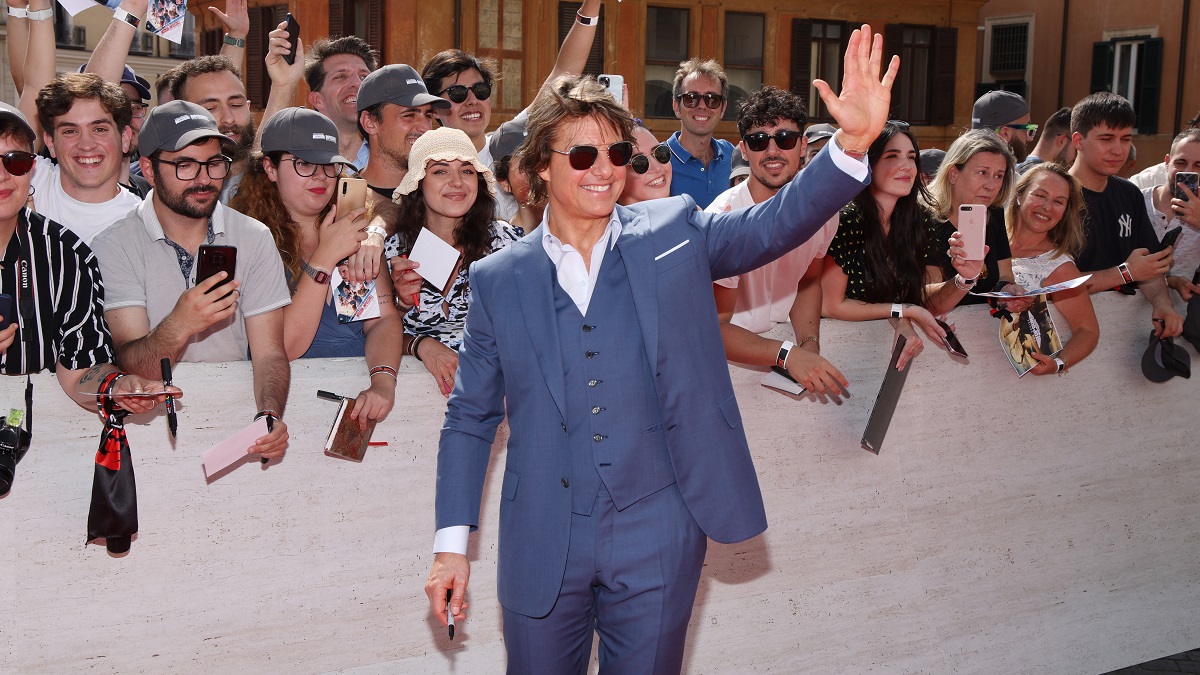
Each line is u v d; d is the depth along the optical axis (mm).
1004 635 4758
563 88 2719
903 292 4266
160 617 3418
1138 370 5016
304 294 3615
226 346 3615
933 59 22266
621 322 2719
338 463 3605
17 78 5117
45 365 3107
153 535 3383
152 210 3346
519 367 2754
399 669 3762
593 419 2709
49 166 3822
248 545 3508
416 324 3826
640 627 2742
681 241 2742
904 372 4094
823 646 4379
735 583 4207
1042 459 4801
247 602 3523
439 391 3719
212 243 3281
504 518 2830
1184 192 4832
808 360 3738
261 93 19438
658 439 2744
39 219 3105
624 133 2719
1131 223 5465
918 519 4531
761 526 2809
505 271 2795
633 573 2729
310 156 3691
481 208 3898
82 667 3336
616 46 19844
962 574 4656
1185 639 5191
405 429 3691
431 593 2787
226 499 3463
